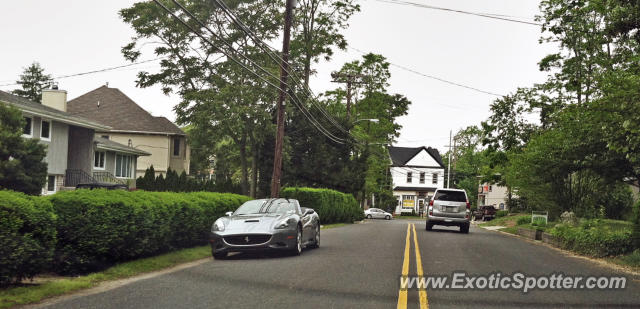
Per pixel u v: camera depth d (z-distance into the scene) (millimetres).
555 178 26859
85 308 7082
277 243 13164
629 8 16141
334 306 7336
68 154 37125
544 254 16297
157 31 39062
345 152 45844
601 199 32156
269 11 40844
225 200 16688
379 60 55531
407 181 87125
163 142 51031
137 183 38000
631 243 15617
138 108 52719
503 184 41625
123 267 10555
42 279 9195
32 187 23047
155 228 11930
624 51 21844
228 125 37156
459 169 94625
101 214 10000
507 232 32531
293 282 9336
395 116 69938
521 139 30047
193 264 11969
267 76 38625
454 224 26438
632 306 7941
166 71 39969
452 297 8211
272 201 15133
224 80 39344
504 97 30172
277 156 24094
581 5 25859
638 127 13953
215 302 7539
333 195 35844
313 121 42281
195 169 77562
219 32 39312
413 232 24641
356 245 17062
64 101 38375
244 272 10586
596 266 13430
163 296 7969
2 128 22859
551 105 29250
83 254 9891
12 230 7918
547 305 7828
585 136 21516
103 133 50250
